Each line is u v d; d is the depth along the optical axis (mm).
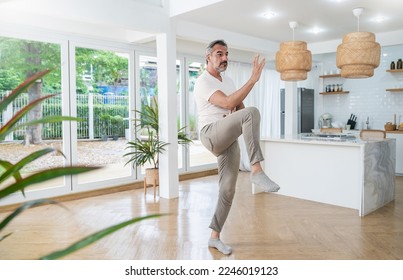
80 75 5594
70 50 5383
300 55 4664
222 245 3215
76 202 5176
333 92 8328
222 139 2662
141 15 4895
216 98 2689
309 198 5176
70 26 5219
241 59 7832
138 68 6324
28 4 3953
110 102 6004
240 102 2754
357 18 5387
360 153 4336
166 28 5195
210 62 2965
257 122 2455
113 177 6031
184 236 3648
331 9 4918
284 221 4145
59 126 5352
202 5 4770
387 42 6336
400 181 6461
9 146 4863
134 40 5871
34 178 663
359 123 8211
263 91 8516
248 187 6141
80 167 688
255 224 4043
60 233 3789
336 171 4859
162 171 5441
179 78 7176
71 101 5438
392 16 5277
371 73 4289
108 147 5992
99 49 5746
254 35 6590
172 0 5195
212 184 6535
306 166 5188
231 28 5996
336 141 4711
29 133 5059
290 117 7656
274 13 5098
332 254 3137
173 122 5383
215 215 3256
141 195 5641
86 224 4105
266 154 5699
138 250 3270
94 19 4410
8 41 4797
